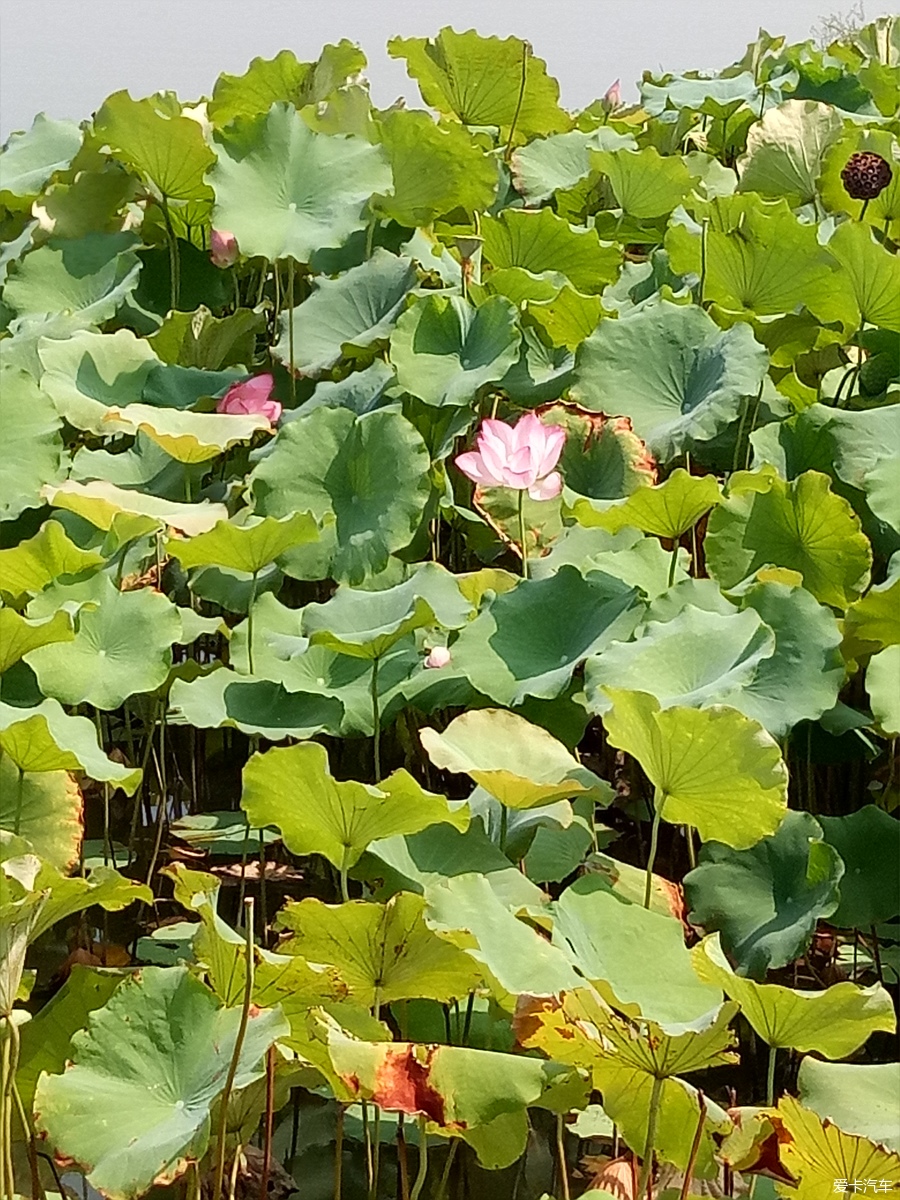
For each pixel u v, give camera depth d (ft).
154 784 13.38
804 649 10.91
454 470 13.97
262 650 12.03
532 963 9.11
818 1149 8.45
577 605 11.73
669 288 13.88
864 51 22.34
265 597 12.41
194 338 14.83
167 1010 9.21
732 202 13.94
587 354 13.34
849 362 14.69
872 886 10.39
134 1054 9.11
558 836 10.87
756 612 11.02
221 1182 8.75
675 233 14.30
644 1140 8.91
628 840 12.66
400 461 12.48
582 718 11.39
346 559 12.40
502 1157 9.08
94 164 15.67
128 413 12.51
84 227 15.65
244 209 14.01
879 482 11.93
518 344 13.17
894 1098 8.82
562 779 10.41
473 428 14.35
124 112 14.53
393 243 15.52
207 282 16.01
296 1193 10.10
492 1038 10.16
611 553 11.80
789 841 10.42
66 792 11.00
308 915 9.23
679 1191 9.07
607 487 12.82
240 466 14.19
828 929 11.50
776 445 12.90
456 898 9.27
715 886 10.44
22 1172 9.78
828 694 10.70
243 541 11.49
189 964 10.09
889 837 10.51
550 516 12.80
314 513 12.64
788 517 12.01
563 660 11.48
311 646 11.39
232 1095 9.08
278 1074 9.34
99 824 13.20
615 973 9.48
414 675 11.69
